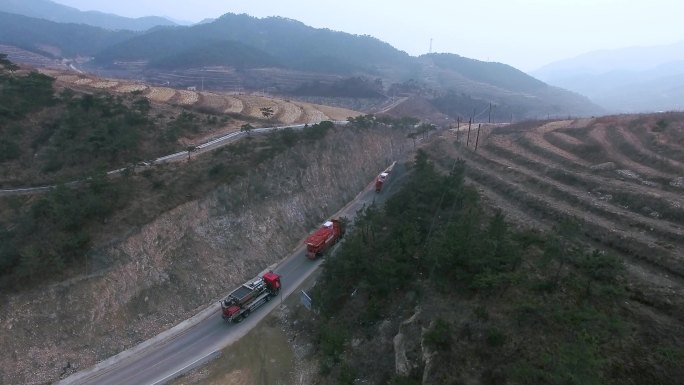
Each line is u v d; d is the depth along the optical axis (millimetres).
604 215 40031
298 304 43656
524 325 25625
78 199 43781
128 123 63562
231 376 35625
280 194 58719
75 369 35531
